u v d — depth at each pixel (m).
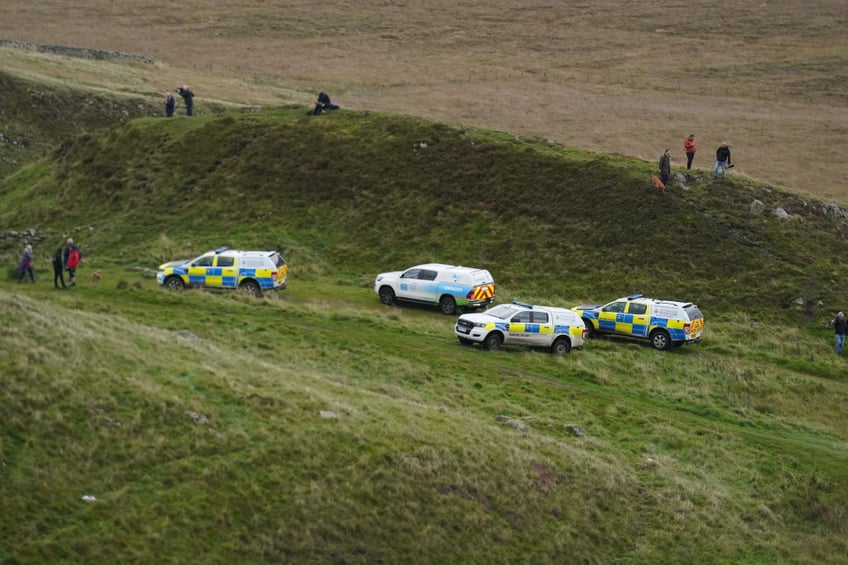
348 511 31.19
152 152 89.06
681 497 38.78
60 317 41.97
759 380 54.47
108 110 122.00
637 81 165.50
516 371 51.56
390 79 163.38
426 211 78.56
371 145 86.31
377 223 77.88
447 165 83.12
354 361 49.06
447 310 62.31
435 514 32.53
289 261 73.12
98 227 80.00
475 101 149.12
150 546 27.39
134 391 34.53
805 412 51.62
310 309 59.19
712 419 49.38
